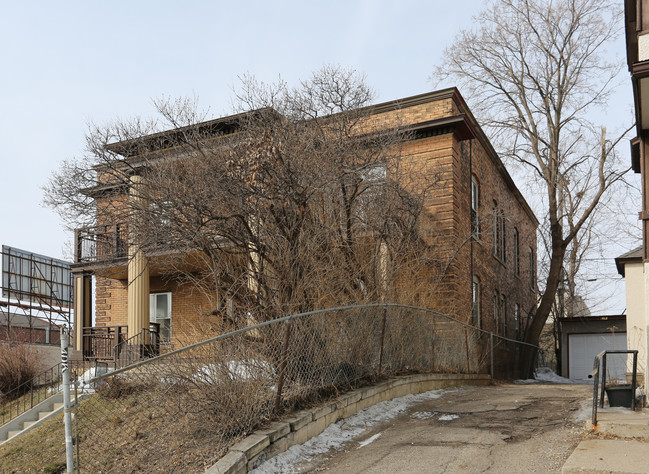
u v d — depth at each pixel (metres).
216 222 9.26
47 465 8.87
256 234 9.28
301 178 9.30
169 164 10.13
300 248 9.02
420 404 9.95
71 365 16.67
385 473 6.12
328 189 10.34
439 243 16.83
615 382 10.45
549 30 23.17
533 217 32.88
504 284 24.72
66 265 30.05
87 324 18.70
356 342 9.30
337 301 9.67
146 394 7.61
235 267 9.33
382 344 10.23
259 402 6.95
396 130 12.58
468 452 6.63
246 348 7.05
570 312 33.66
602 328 26.20
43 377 19.12
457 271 16.97
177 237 9.31
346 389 8.80
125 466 6.66
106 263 17.33
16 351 18.67
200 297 18.67
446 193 17.11
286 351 7.46
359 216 11.56
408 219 14.16
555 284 24.59
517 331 27.27
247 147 9.11
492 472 5.93
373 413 8.80
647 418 7.54
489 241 22.03
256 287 9.20
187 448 6.66
